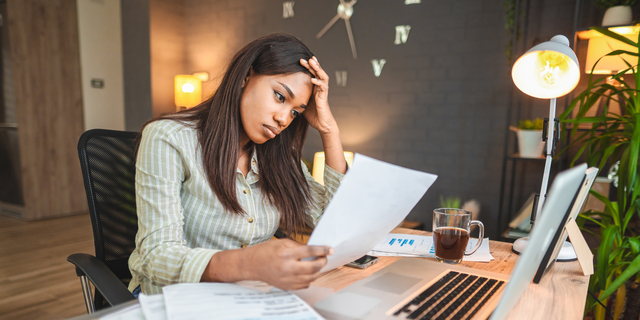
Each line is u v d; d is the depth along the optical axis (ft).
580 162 7.54
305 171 3.78
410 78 9.41
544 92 3.26
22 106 11.74
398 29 9.48
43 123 12.24
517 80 3.47
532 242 1.42
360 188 1.79
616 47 6.40
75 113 12.91
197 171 2.89
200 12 12.59
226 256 2.04
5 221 11.94
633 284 5.24
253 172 3.27
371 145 10.07
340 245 1.98
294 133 3.61
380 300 1.96
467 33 8.63
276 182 3.35
